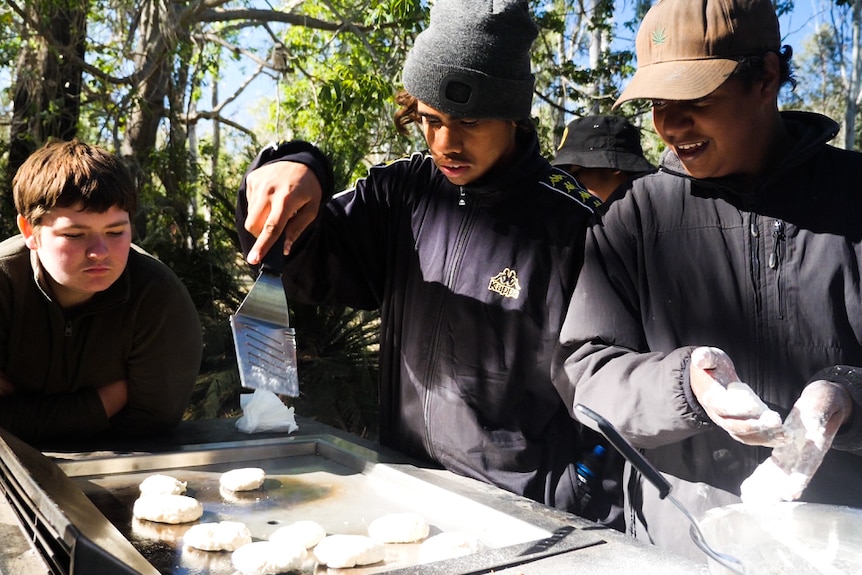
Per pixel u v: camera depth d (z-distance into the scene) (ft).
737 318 3.81
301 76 26.20
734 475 3.77
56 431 4.79
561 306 4.47
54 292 4.74
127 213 4.55
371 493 4.19
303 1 23.24
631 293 4.08
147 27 20.80
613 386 3.68
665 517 3.86
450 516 3.87
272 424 5.13
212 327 12.67
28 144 19.16
